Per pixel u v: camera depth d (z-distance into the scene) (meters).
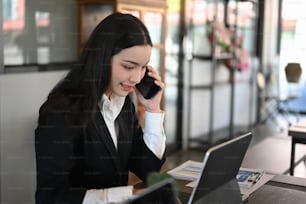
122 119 1.40
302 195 1.35
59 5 3.20
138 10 3.36
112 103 1.33
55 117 1.15
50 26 3.15
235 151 1.09
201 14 5.04
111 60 1.21
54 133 1.14
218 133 5.60
